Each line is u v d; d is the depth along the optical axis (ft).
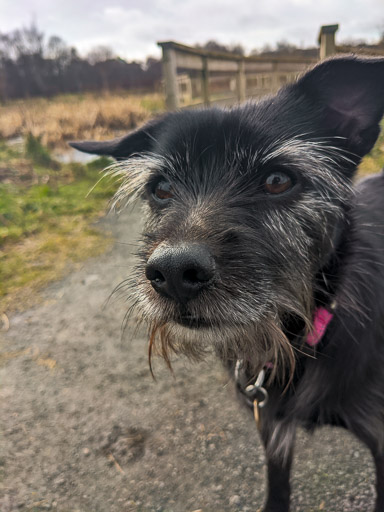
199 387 0.94
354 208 0.69
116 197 0.87
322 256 0.64
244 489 0.72
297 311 0.59
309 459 0.76
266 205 0.62
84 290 1.35
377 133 0.66
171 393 0.93
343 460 0.75
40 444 0.81
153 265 0.52
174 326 0.60
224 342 0.59
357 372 0.59
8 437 0.83
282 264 0.60
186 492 0.71
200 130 0.67
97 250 1.61
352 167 0.69
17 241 1.73
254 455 0.78
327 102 0.69
